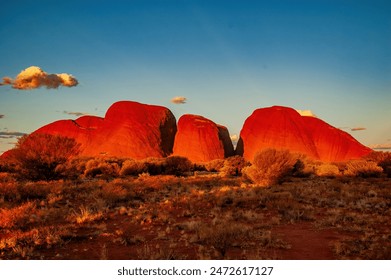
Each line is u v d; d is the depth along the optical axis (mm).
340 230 9508
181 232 9219
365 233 8859
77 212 12094
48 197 15180
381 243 8047
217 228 7801
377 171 28047
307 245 8047
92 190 17484
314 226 10086
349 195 15867
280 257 7055
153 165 35281
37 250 7676
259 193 16312
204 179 26906
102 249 7629
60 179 23312
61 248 7863
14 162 23672
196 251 7414
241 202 14273
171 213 12320
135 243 8266
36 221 10703
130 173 32156
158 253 7148
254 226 9852
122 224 10523
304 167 30984
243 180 24703
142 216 11250
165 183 21969
